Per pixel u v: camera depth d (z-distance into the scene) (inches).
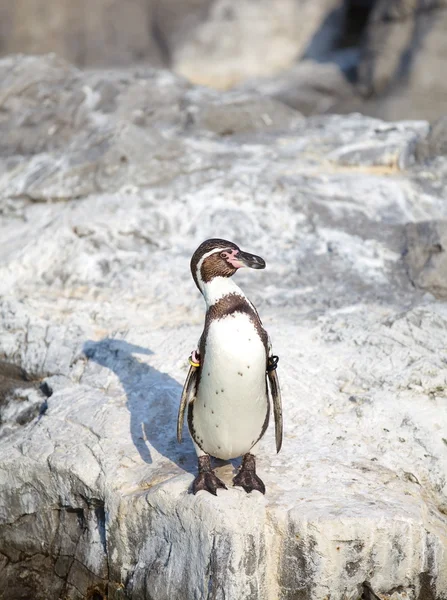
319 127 792.9
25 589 389.1
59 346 480.1
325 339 466.3
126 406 414.9
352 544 325.7
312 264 567.2
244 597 322.3
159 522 344.8
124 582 359.3
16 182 675.4
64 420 411.5
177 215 611.2
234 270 319.9
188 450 377.4
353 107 1282.0
